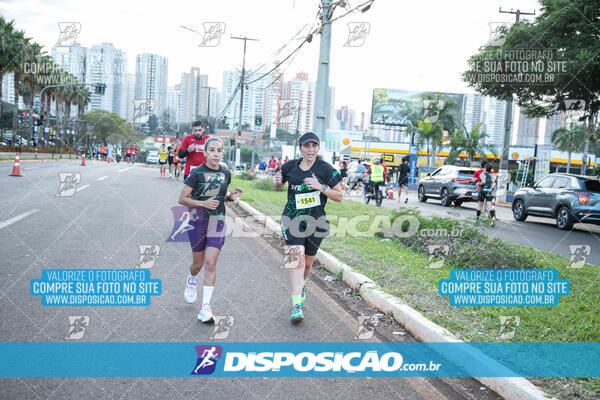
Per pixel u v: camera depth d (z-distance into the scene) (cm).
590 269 725
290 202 464
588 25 1412
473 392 345
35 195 1232
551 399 309
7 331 389
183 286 542
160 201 1318
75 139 6825
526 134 4547
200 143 859
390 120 5128
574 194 1421
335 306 521
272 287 569
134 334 401
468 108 4478
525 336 423
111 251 675
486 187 1446
